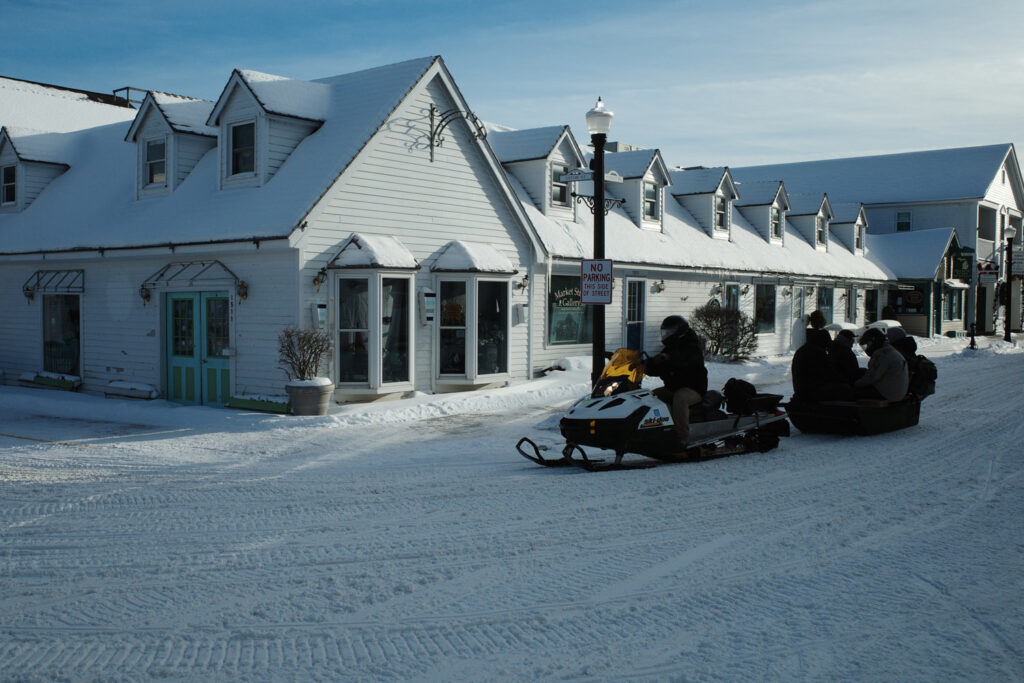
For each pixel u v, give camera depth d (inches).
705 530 260.2
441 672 164.1
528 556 234.8
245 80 589.6
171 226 608.7
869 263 1446.9
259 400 546.3
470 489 318.0
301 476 348.8
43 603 202.1
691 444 362.6
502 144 827.4
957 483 328.2
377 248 563.2
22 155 794.8
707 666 165.9
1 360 775.7
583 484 325.7
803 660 168.6
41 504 298.5
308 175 570.6
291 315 542.0
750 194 1194.6
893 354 437.1
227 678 161.8
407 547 243.3
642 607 197.3
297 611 195.6
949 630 183.6
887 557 234.4
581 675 162.6
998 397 606.5
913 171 1774.1
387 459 391.2
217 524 269.0
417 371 612.7
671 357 358.0
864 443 423.2
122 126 854.5
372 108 603.5
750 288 1063.0
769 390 673.0
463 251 628.1
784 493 310.5
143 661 169.8
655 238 916.6
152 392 629.3
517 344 698.2
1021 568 224.8
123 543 249.1
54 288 711.1
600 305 472.4
